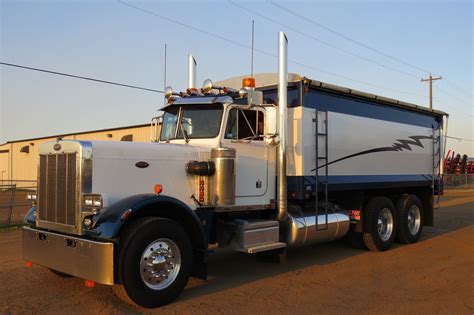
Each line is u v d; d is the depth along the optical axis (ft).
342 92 28.25
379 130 32.04
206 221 21.04
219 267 25.25
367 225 30.27
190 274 18.93
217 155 21.18
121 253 16.84
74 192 17.79
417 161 36.32
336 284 21.62
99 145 18.24
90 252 16.94
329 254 29.55
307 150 25.61
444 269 24.98
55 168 18.90
